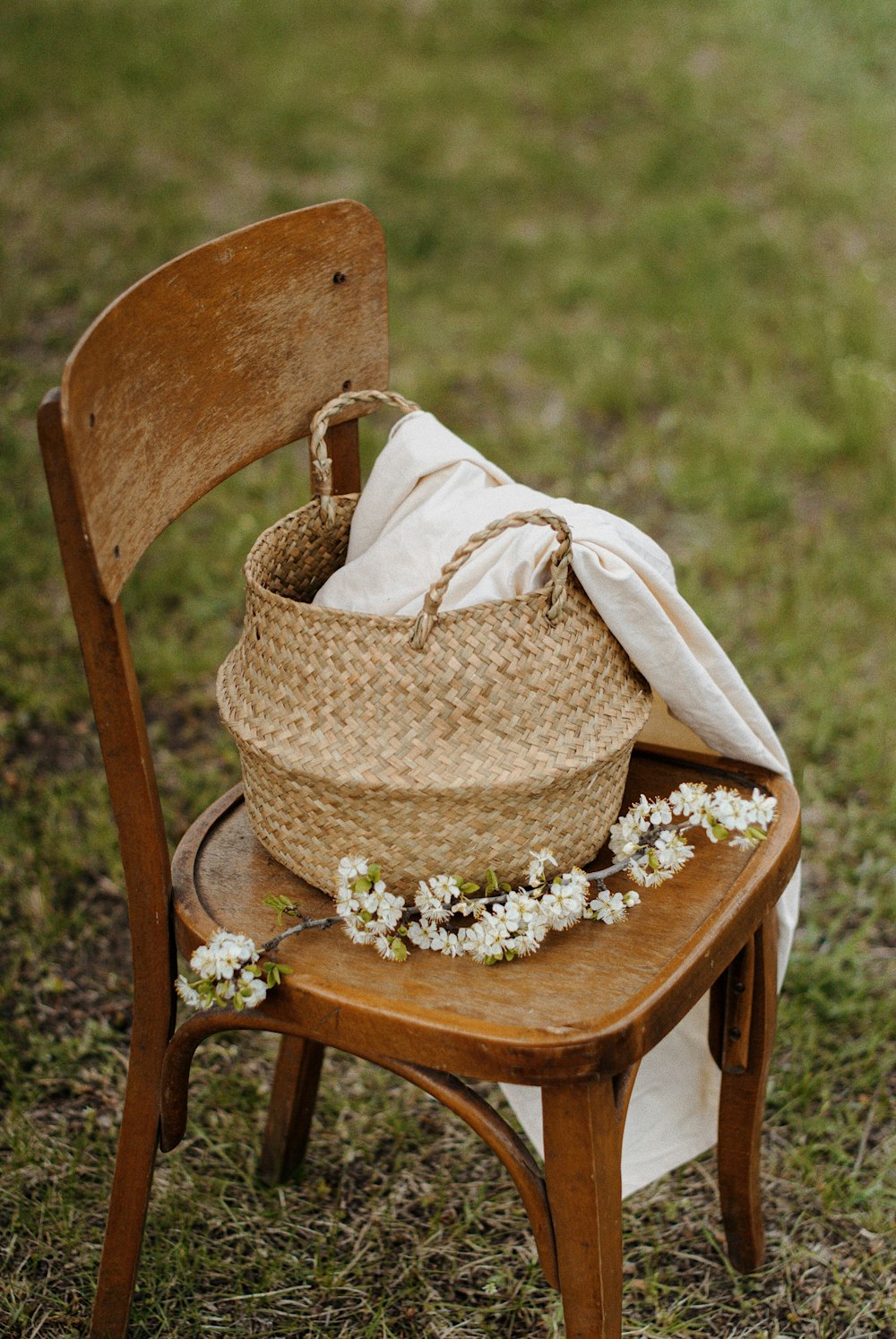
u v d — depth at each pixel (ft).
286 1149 6.15
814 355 14.94
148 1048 4.71
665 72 22.11
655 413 14.07
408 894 4.33
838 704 9.78
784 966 5.55
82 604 4.00
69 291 15.38
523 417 13.83
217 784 8.86
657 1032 4.04
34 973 7.36
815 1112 6.64
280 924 4.45
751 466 12.96
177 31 22.53
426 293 16.25
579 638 4.39
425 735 4.13
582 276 16.55
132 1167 4.92
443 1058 3.95
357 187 18.43
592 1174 4.01
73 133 19.12
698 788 4.51
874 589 11.21
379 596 4.69
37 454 12.63
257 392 5.01
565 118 20.88
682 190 18.93
